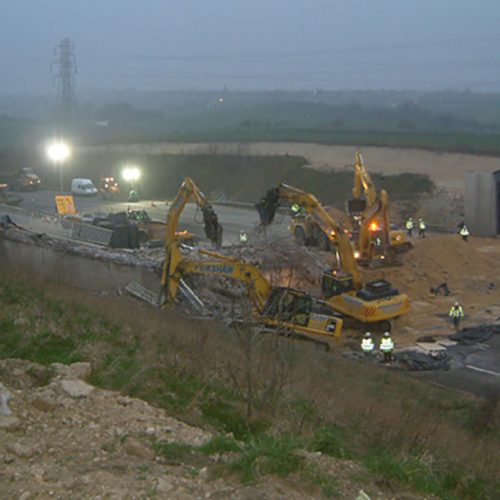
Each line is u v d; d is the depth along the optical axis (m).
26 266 21.58
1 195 55.25
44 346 10.19
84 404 7.67
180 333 13.31
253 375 10.54
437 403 14.20
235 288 23.34
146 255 29.69
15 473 5.66
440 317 24.56
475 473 8.74
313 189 56.09
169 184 65.38
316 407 9.99
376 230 29.11
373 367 17.59
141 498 5.35
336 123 107.62
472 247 32.81
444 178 53.56
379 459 7.24
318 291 25.95
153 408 8.07
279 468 6.13
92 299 17.33
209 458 6.56
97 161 76.75
